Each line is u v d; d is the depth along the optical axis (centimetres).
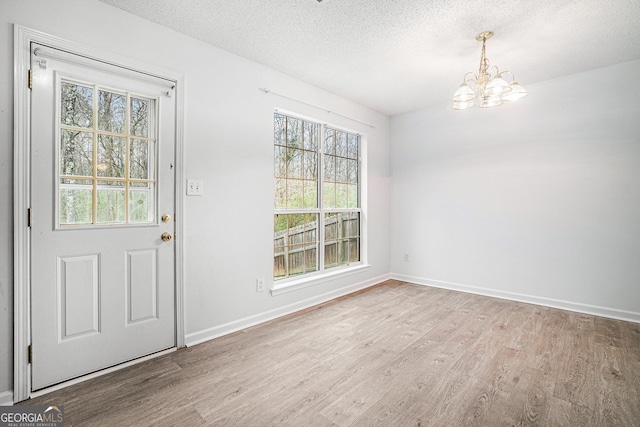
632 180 291
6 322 171
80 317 196
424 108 429
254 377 198
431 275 426
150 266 225
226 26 231
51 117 183
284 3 204
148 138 225
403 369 207
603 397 176
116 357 210
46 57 181
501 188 366
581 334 262
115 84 208
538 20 222
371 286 426
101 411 165
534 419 158
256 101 290
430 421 157
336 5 207
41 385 182
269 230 303
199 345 245
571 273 323
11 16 170
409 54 276
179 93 238
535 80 334
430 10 212
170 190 235
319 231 371
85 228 196
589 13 213
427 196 428
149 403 172
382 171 454
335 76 323
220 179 263
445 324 286
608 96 301
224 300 268
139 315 221
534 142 343
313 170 366
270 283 304
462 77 326
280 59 284
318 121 359
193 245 247
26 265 176
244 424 155
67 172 192
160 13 215
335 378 197
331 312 321
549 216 335
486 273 379
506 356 224
